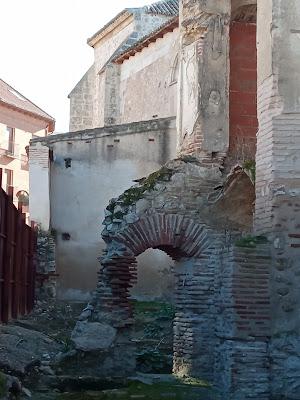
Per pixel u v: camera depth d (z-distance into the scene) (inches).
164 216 530.9
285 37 447.2
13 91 1957.4
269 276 433.4
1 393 378.9
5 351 526.9
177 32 952.3
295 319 423.8
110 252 524.1
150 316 765.9
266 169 446.6
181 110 623.5
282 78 443.8
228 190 531.8
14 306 706.2
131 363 510.3
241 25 607.2
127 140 885.8
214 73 588.4
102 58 1312.7
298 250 430.0
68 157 895.1
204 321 518.0
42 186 884.0
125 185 877.8
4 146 1813.5
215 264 524.1
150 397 436.1
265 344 426.0
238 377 419.8
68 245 887.7
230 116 587.8
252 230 513.7
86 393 450.0
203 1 593.0
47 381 476.4
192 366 511.5
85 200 888.3
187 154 587.8
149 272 862.5
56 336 696.4
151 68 1045.2
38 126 1930.4
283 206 434.0
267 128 448.5
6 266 631.2
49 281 876.0
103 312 513.7
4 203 623.5
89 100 1321.4
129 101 1122.0
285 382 417.4
